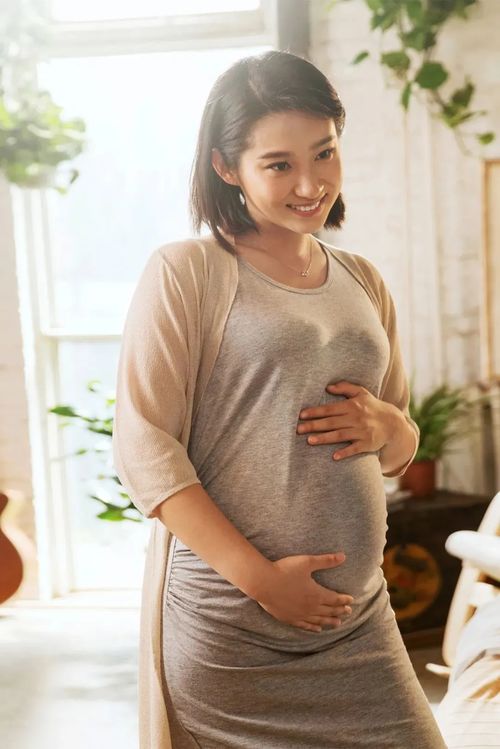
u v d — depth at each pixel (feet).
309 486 4.32
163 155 13.15
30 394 13.03
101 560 13.71
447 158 12.09
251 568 4.14
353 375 4.53
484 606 7.27
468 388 12.35
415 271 12.31
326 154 4.25
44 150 11.60
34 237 13.15
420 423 11.47
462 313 12.30
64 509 13.60
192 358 4.30
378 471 4.63
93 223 13.34
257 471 4.30
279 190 4.19
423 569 10.86
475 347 12.33
